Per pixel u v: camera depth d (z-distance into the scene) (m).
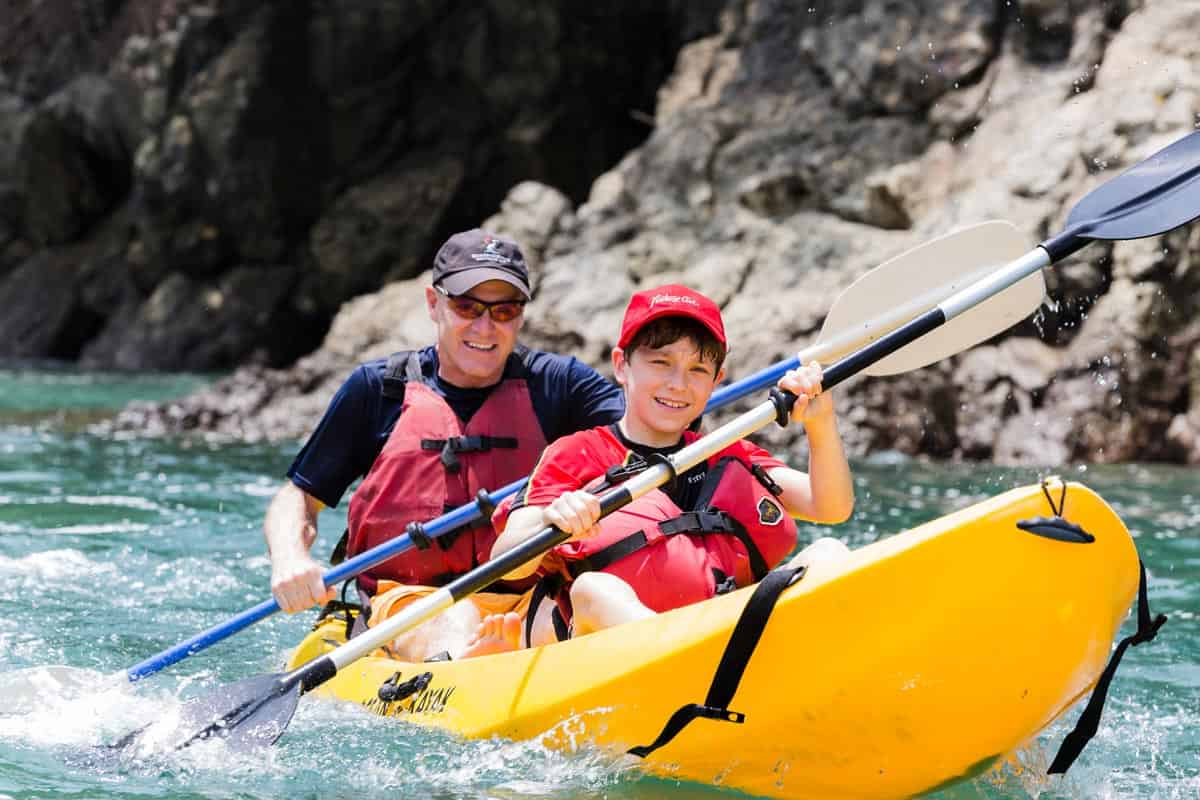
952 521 8.42
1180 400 26.38
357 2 49.62
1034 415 26.52
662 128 36.88
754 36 38.28
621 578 10.03
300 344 53.50
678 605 9.99
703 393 10.42
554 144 49.59
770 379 12.32
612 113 50.28
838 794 8.94
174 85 51.28
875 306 12.08
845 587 8.49
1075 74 31.19
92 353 54.00
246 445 29.14
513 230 35.22
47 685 12.05
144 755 10.00
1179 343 26.22
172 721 10.29
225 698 10.27
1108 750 10.46
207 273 53.66
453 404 12.68
